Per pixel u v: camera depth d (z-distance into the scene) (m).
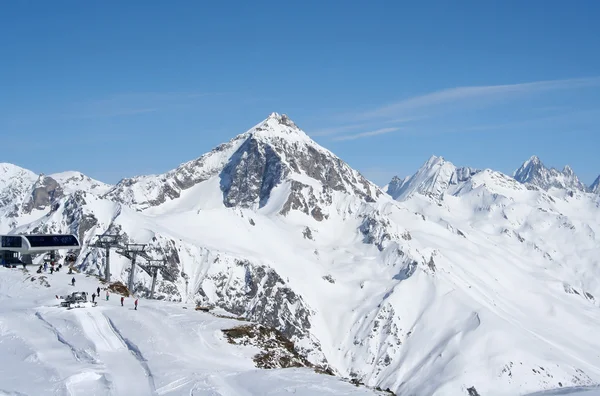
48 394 66.81
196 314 110.62
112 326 94.50
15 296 114.19
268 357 92.62
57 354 80.69
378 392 73.31
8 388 68.12
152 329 92.94
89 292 121.88
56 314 97.56
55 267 145.50
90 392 68.81
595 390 92.56
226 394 68.81
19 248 143.00
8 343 84.44
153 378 73.19
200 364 81.75
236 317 114.12
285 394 70.06
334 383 75.56
